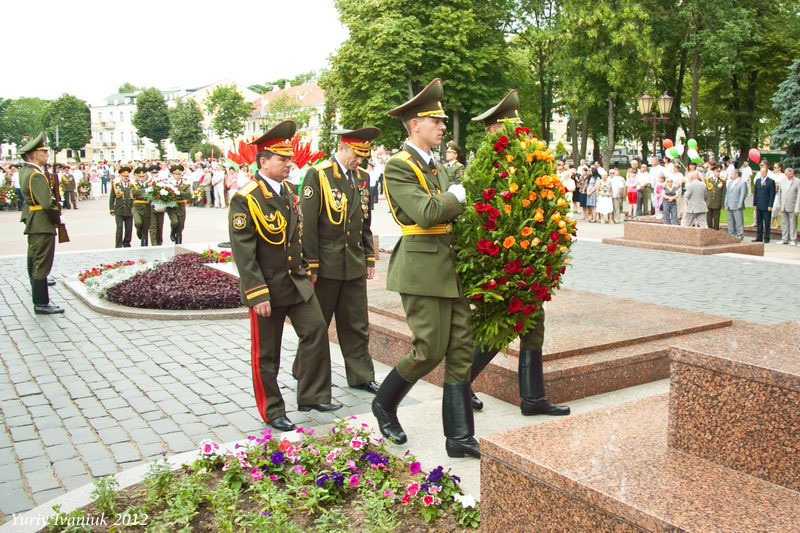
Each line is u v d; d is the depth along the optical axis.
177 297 8.80
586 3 33.28
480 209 3.94
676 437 2.84
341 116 42.12
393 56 38.50
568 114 44.06
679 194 19.27
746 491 2.48
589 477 2.58
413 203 3.92
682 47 34.66
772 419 2.54
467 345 4.12
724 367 2.65
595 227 21.88
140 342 7.44
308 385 5.20
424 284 4.03
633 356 5.40
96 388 5.87
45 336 7.74
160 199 16.34
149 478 3.68
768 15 35.97
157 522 3.27
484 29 39.81
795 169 25.39
